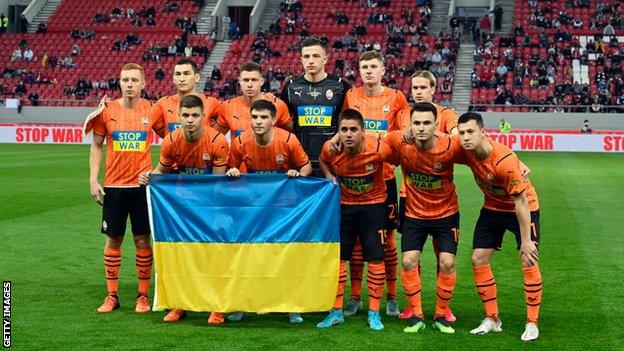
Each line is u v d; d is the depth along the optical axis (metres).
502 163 8.03
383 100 9.64
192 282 8.66
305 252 8.59
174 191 8.74
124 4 53.91
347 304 9.51
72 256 12.36
